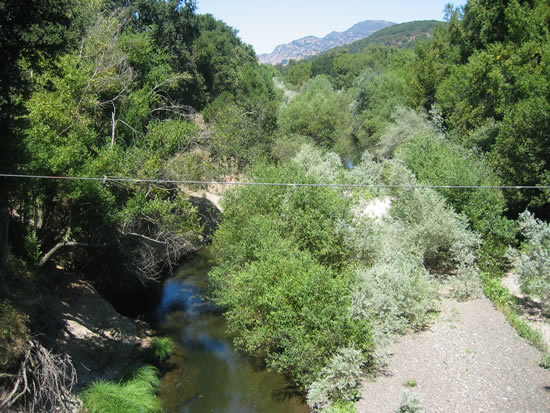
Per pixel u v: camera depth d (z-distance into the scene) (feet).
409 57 213.25
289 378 47.21
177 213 59.93
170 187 59.00
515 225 63.26
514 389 36.52
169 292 70.79
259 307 45.70
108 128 58.70
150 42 79.36
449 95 116.98
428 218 61.41
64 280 57.26
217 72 144.77
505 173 71.36
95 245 52.29
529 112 67.15
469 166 70.38
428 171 75.41
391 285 48.60
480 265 62.28
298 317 42.68
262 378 47.47
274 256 47.42
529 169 67.46
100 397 39.37
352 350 38.75
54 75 49.57
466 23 137.59
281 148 116.78
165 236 55.36
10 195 40.45
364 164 107.14
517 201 70.49
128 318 57.67
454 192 66.49
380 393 38.83
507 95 87.20
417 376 40.73
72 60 49.70
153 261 64.69
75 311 52.24
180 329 58.95
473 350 43.57
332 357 41.19
